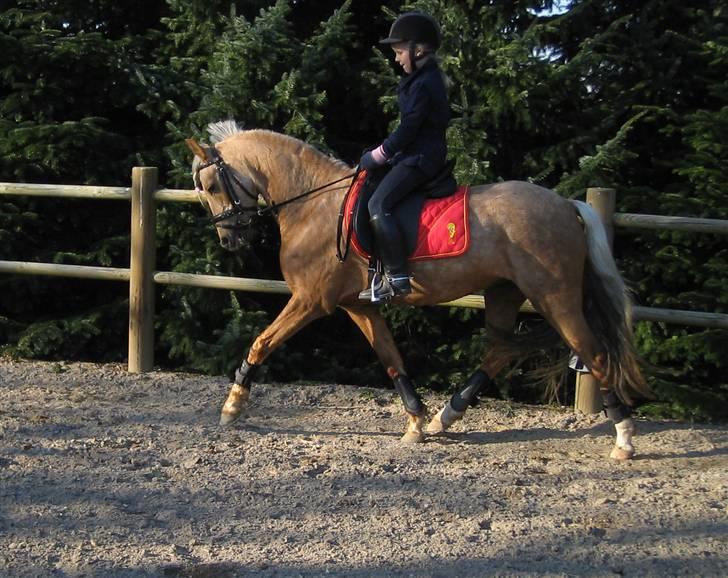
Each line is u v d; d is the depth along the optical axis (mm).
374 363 8148
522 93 7055
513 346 5570
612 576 3787
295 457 5270
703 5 7984
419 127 5074
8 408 6246
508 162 7980
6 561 3838
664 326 6816
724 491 4785
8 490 4609
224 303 7887
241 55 7602
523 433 6004
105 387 7004
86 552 3936
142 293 7422
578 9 7434
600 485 4867
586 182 7070
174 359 8344
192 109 8461
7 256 8133
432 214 5203
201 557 3922
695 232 6613
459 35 7391
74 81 8375
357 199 5328
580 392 6523
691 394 6633
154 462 5129
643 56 7641
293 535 4152
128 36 8844
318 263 5500
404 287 5188
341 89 8477
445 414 5828
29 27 8727
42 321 8250
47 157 7926
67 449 5277
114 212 8531
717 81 7746
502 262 5168
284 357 7730
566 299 5133
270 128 8016
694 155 6941
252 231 5879
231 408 5887
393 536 4152
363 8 9055
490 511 4465
